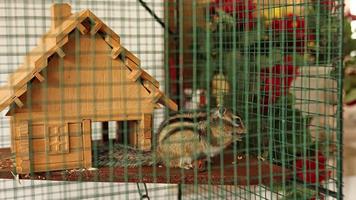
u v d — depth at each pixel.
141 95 1.02
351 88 1.29
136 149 1.05
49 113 0.98
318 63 1.05
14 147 0.98
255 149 1.09
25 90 0.96
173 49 1.32
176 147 1.03
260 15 1.13
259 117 1.07
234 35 1.08
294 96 1.09
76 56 0.99
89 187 1.28
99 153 1.06
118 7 1.26
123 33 1.27
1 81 1.21
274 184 1.06
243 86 1.18
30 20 1.22
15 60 1.22
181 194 1.30
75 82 0.99
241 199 1.20
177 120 1.04
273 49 1.11
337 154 1.03
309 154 1.09
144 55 1.30
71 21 1.00
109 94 1.01
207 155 1.04
